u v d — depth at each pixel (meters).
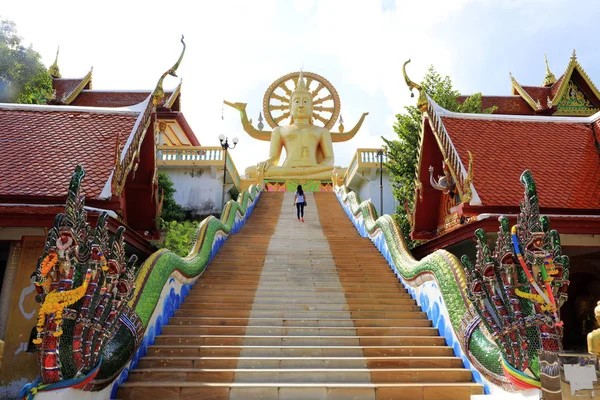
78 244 4.86
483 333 6.56
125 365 6.48
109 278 5.36
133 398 6.25
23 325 8.58
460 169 10.05
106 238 5.36
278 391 6.39
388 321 8.83
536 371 4.84
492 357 6.04
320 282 11.02
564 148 11.06
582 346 11.00
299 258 12.98
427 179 12.93
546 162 10.59
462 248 11.36
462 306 7.32
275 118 35.06
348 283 10.92
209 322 8.69
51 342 4.70
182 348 7.50
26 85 18.50
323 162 32.22
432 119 11.65
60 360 4.75
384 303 9.87
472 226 9.27
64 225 4.74
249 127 33.53
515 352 5.09
